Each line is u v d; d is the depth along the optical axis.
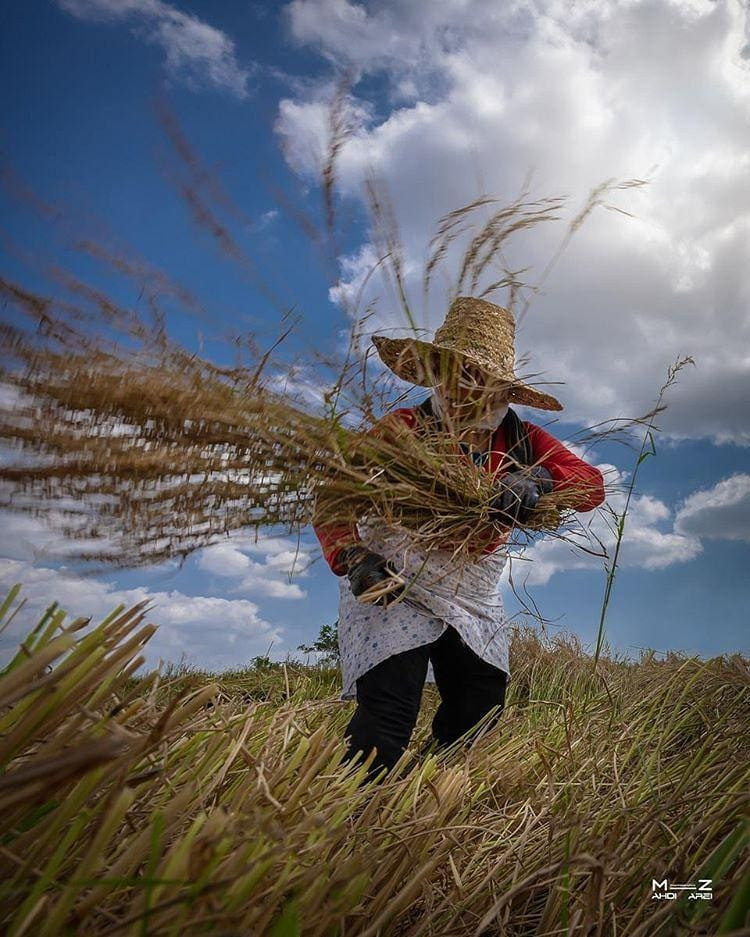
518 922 1.44
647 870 1.45
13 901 0.93
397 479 1.99
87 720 1.10
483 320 2.40
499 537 2.25
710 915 1.24
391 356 2.50
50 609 1.13
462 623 2.26
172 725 1.20
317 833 1.28
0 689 0.90
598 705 3.05
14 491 1.23
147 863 1.14
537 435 2.49
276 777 1.50
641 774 2.15
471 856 1.61
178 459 1.48
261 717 2.06
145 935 0.86
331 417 1.82
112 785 1.17
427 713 3.71
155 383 1.42
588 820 1.66
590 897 1.23
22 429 1.25
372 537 2.15
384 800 1.80
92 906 0.91
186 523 1.54
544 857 1.57
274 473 1.71
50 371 1.28
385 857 1.44
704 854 1.53
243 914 1.03
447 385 2.24
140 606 1.24
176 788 1.37
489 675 2.40
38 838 1.01
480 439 2.34
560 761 2.17
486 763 2.18
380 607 2.25
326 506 1.87
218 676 4.32
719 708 3.14
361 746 2.14
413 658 2.22
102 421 1.37
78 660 1.06
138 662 1.23
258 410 1.63
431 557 2.24
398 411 2.25
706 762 2.06
